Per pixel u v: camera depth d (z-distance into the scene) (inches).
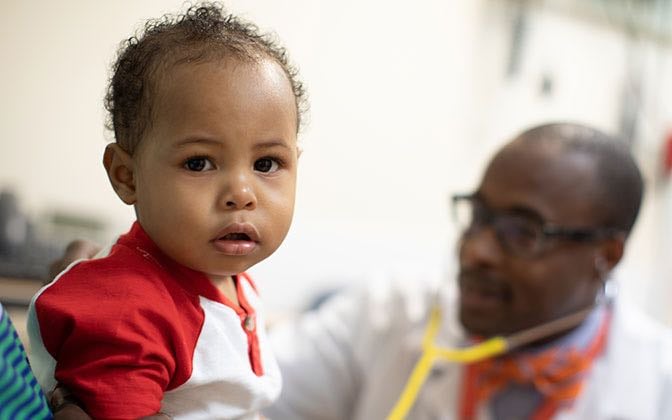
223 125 20.7
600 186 42.8
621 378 44.6
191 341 21.6
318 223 78.5
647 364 45.8
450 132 85.3
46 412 19.6
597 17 90.6
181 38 21.6
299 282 76.8
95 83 69.0
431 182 84.6
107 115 23.2
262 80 21.4
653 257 95.3
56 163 68.0
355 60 79.2
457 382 45.9
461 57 85.0
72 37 67.6
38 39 66.4
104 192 69.8
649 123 94.3
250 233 21.3
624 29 92.4
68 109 68.1
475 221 44.0
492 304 42.8
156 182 21.0
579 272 43.3
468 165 86.4
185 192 20.7
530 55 87.7
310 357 52.0
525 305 42.7
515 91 87.5
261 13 72.6
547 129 45.0
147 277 21.2
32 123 67.0
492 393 44.5
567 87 89.8
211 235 21.0
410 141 82.9
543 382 43.7
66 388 20.0
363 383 52.1
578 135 44.4
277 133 21.5
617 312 47.6
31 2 65.9
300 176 77.4
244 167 21.1
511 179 42.7
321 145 78.2
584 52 90.6
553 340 44.4
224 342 22.3
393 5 80.7
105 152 22.4
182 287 22.0
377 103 81.0
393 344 51.1
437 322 46.8
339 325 53.4
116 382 19.5
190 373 21.2
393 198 82.7
